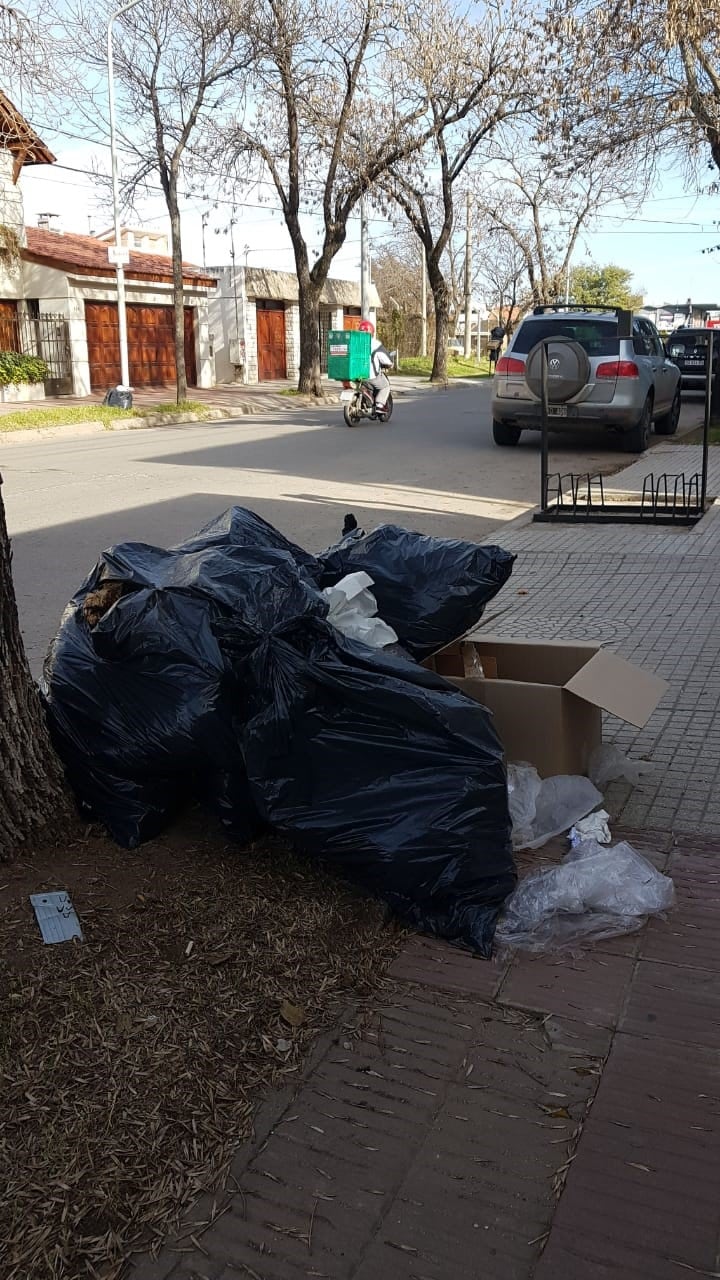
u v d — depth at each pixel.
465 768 2.99
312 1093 2.41
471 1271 1.98
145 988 2.65
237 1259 2.00
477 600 3.68
